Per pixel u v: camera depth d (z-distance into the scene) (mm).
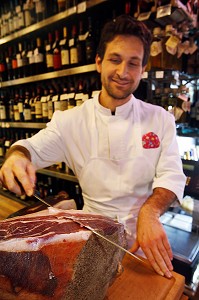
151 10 1336
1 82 2551
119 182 955
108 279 572
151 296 618
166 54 1355
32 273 471
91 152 979
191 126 1702
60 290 472
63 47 1890
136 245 706
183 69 1630
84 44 1813
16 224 574
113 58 845
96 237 535
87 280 514
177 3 1193
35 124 2121
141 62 873
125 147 946
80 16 1861
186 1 1436
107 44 850
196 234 1351
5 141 2574
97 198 1010
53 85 2344
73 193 2201
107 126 958
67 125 1020
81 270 499
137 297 615
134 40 819
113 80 875
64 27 1915
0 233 529
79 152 1021
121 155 940
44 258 482
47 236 511
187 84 1597
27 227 556
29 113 2270
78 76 2115
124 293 627
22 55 2271
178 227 1422
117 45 820
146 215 714
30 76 2158
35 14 2115
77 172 1077
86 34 1744
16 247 482
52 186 2357
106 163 961
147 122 983
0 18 2518
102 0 1499
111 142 943
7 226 565
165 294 626
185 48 1452
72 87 1997
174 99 1390
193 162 1235
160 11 1215
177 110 1390
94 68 1622
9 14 2340
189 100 1597
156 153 958
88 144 987
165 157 938
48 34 2127
